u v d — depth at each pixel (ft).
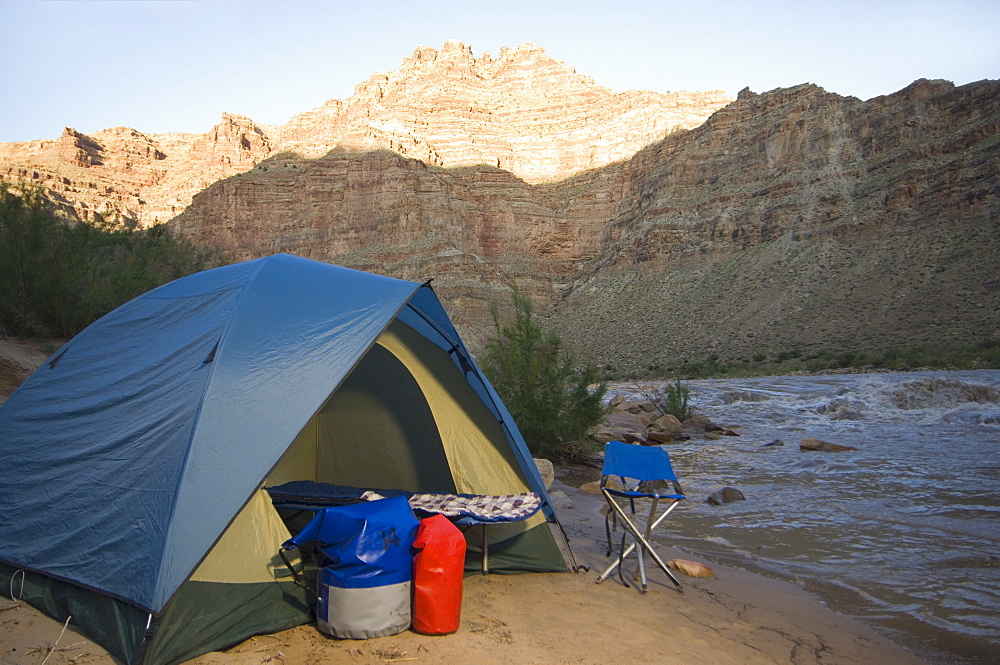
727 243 348.79
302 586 16.05
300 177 482.69
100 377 19.36
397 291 19.53
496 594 18.13
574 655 14.29
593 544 25.22
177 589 13.88
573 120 615.57
